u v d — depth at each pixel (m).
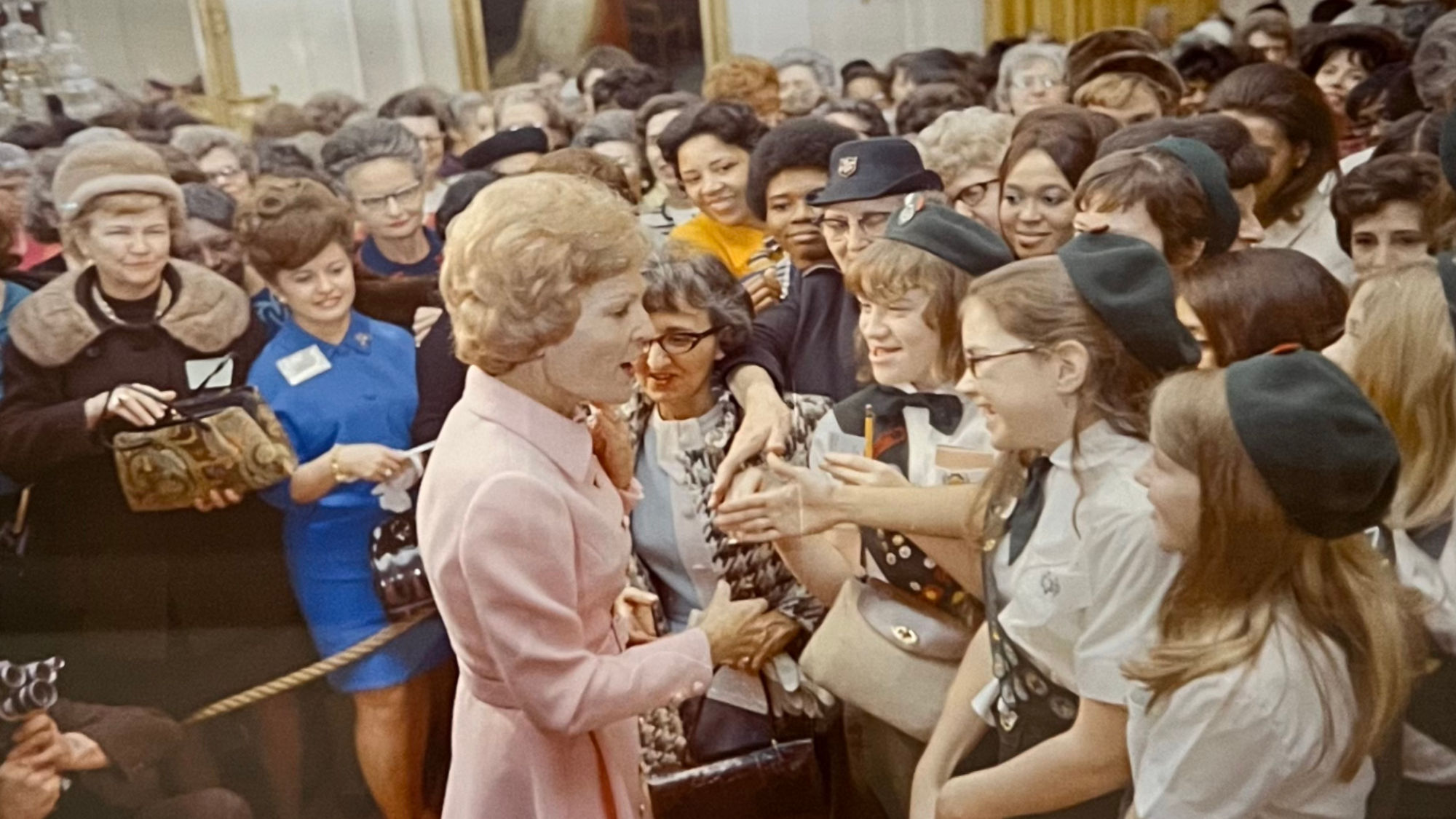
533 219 1.61
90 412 1.97
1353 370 1.88
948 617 2.04
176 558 2.04
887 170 1.89
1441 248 1.85
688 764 2.11
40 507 2.02
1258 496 1.89
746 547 2.04
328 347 1.96
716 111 1.88
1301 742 1.99
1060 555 1.97
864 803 2.12
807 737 2.11
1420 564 1.96
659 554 2.05
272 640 2.08
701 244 1.92
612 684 1.68
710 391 1.97
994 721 2.06
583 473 1.69
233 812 2.14
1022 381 1.91
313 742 2.12
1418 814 2.06
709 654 1.82
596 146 1.90
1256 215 1.86
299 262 1.92
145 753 2.12
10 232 1.90
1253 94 1.85
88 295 1.93
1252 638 1.95
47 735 2.11
